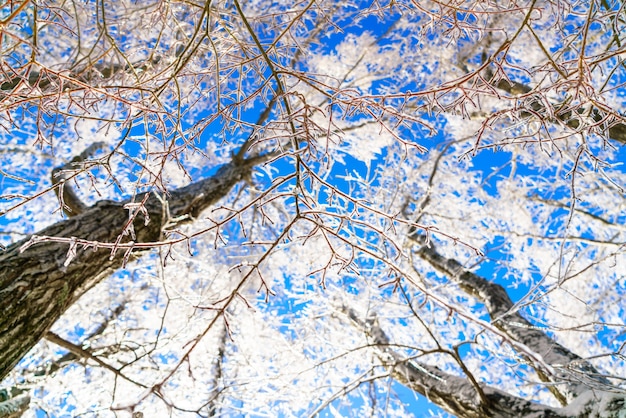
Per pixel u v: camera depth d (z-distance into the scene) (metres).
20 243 2.58
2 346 2.09
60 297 2.46
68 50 4.14
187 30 2.91
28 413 4.54
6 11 2.32
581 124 1.71
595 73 4.39
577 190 6.22
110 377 4.87
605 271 5.93
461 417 3.38
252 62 2.20
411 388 3.79
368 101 1.65
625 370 5.75
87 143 6.16
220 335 5.34
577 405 2.89
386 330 5.66
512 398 3.15
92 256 2.76
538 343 3.68
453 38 2.04
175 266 5.11
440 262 5.63
